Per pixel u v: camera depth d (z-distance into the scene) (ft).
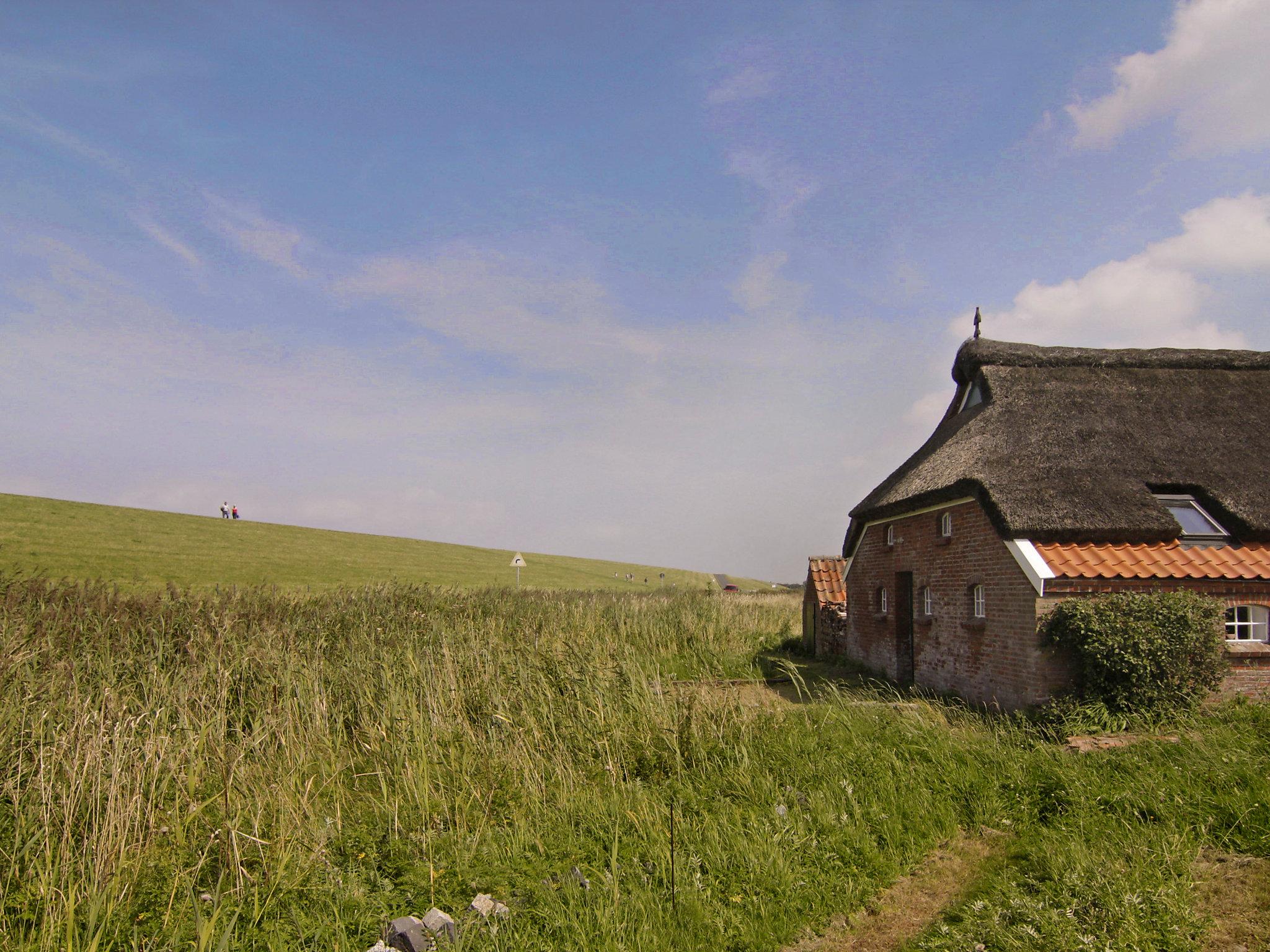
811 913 18.17
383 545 216.54
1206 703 31.68
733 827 21.74
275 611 50.75
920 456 54.24
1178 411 43.27
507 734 27.91
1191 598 31.99
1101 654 30.63
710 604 76.43
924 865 20.74
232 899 17.49
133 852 18.57
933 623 44.32
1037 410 43.24
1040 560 34.01
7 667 29.96
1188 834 19.99
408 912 17.52
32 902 16.88
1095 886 17.48
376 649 39.11
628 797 23.93
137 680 32.37
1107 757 25.90
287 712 28.32
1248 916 16.61
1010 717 34.40
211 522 196.13
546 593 93.97
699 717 29.45
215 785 22.86
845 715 31.83
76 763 20.07
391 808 22.76
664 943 16.38
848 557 59.57
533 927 16.79
